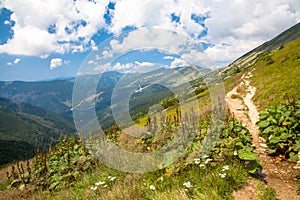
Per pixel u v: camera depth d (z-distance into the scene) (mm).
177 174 6078
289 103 9914
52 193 7246
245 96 28703
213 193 4922
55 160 9703
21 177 8711
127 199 5312
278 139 8094
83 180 7379
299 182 5949
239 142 6730
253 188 5375
